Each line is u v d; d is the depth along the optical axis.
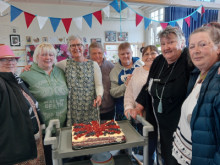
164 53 1.09
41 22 1.52
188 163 0.87
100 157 1.21
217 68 0.71
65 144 1.04
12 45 3.07
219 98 0.65
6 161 0.99
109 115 1.81
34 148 1.08
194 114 0.75
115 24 3.59
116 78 1.72
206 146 0.71
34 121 1.12
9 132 0.99
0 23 2.96
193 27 2.32
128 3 1.66
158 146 1.28
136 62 1.74
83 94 1.51
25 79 1.35
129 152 1.38
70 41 1.51
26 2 3.06
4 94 0.99
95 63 1.61
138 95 1.37
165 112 1.11
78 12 3.37
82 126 1.24
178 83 1.04
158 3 1.68
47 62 1.37
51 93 1.37
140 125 1.54
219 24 0.79
